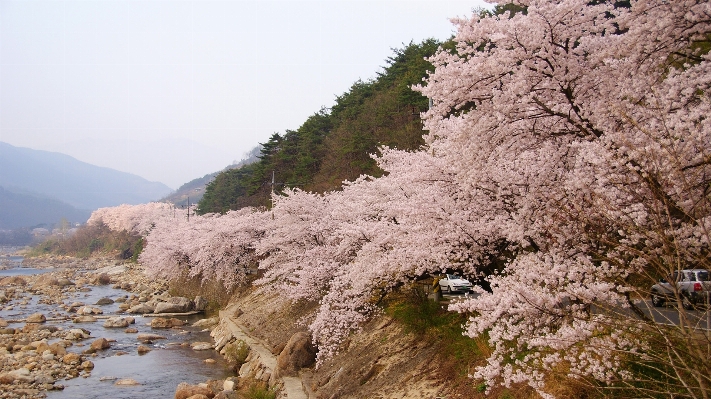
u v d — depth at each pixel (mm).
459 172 10070
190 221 52406
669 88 8234
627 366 7039
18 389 19406
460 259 10875
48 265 105000
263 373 18922
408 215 11742
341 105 51281
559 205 7805
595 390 7234
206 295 39000
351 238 15508
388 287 13883
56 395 18984
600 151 7441
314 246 22594
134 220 112188
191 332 30641
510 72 9430
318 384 15641
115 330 31219
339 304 14977
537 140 9727
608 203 7012
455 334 12336
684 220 7211
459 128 9500
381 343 15227
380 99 41625
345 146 38812
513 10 15047
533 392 8461
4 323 31906
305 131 51750
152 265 48438
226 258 34281
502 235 10164
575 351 7172
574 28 8688
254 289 33031
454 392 10539
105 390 19578
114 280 64000
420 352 13234
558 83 8883
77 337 28469
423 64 32938
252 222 34375
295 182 45188
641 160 6848
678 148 6906
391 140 33438
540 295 7004
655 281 6062
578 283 6934
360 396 13141
